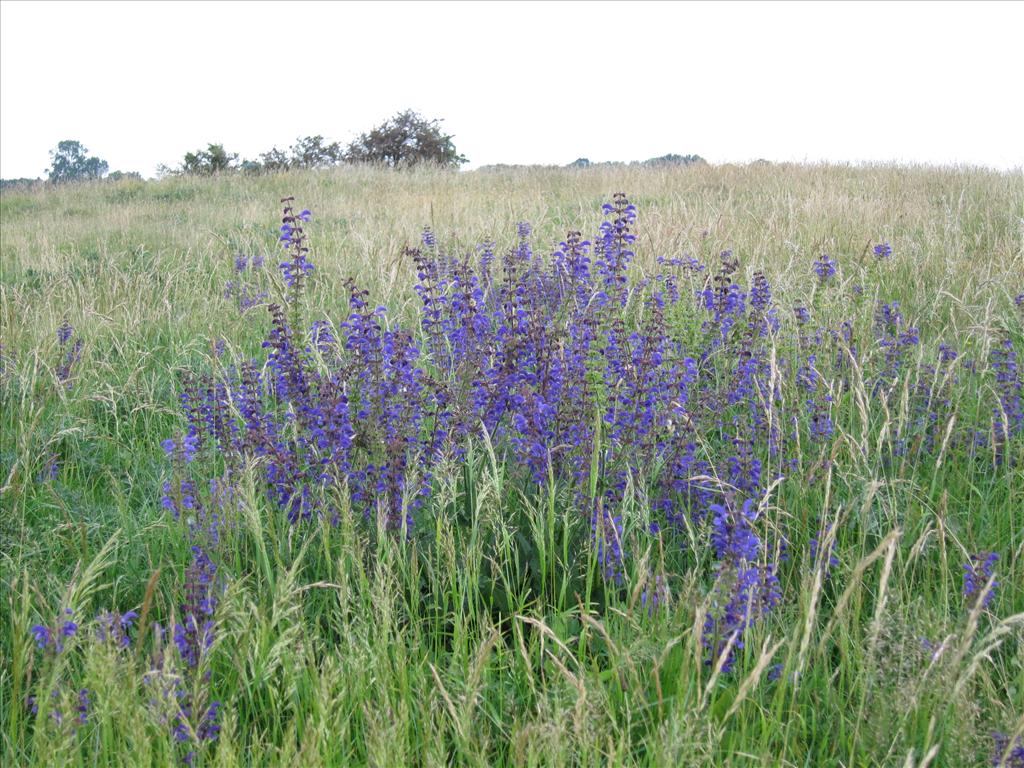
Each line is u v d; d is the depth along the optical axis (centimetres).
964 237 878
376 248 958
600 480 403
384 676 284
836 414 459
